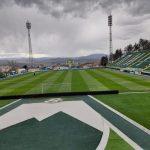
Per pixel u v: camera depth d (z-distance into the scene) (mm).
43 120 23328
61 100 33000
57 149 16094
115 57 174250
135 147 15812
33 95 35562
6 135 19359
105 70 98312
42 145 16891
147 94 34750
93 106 28562
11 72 94562
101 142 16969
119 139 17359
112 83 50312
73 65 142625
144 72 68500
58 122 22453
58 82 56281
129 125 20531
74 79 62375
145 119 22203
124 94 35625
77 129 20125
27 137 18641
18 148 16562
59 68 130125
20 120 23641
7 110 28172
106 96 34688
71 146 16516
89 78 63531
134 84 47281
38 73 95562
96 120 22562
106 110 26312
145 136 17734
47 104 30719
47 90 43969
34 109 28141
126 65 111688
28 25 117938
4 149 16531
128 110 25844
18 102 32750
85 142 17109
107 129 19734
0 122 23203
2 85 55656
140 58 113188
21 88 48188
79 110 26797
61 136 18547
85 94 36219
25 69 112812
